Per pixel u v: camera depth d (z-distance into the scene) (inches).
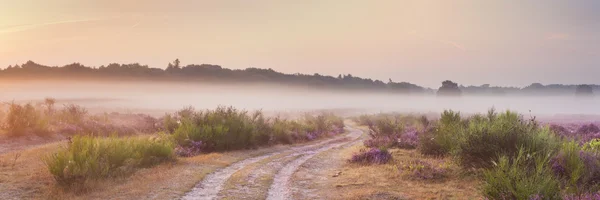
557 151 465.1
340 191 451.8
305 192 450.3
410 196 411.5
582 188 365.1
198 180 486.3
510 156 454.0
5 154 654.5
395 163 625.3
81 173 432.8
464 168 516.4
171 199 394.6
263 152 834.2
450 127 717.9
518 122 549.0
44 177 462.6
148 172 526.9
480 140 501.4
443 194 414.6
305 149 932.6
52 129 936.3
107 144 546.0
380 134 1062.4
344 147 992.9
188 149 753.6
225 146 842.2
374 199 402.9
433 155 700.0
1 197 385.4
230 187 458.9
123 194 406.6
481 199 383.2
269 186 476.7
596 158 433.1
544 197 322.0
